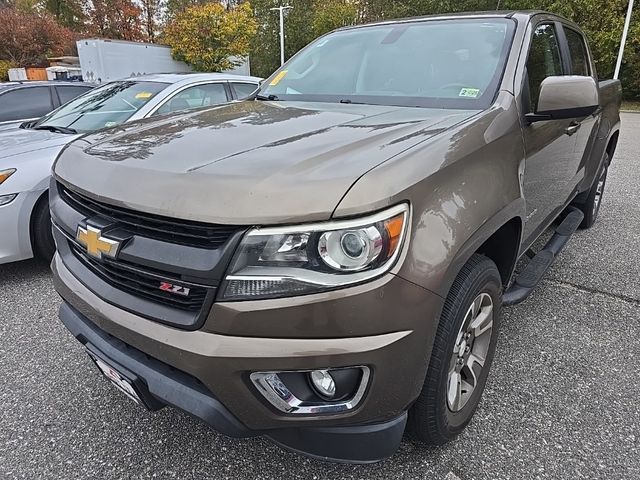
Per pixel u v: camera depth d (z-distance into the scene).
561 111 2.26
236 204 1.41
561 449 2.07
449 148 1.73
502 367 2.64
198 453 2.06
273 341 1.42
